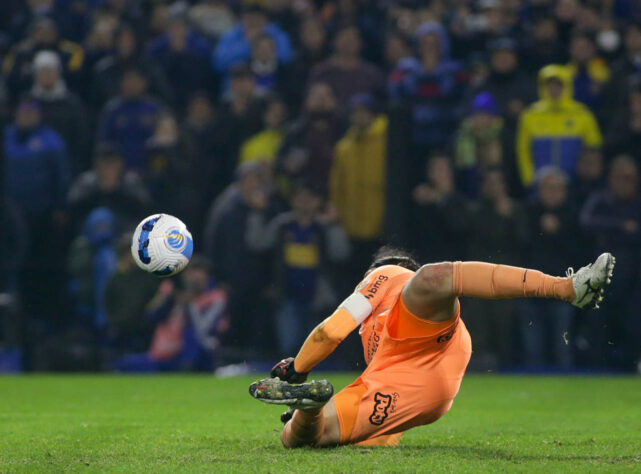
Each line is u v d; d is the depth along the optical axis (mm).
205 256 44969
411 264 16594
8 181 47125
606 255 13852
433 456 15086
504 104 44469
